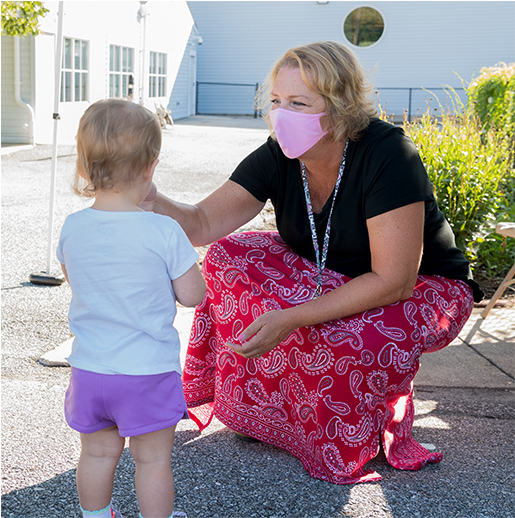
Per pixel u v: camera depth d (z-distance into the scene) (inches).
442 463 92.0
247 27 993.5
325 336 84.0
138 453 73.5
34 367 122.5
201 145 574.6
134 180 73.0
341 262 94.6
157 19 805.2
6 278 182.9
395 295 85.5
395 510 79.9
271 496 82.8
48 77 550.9
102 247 70.5
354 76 86.0
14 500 80.0
